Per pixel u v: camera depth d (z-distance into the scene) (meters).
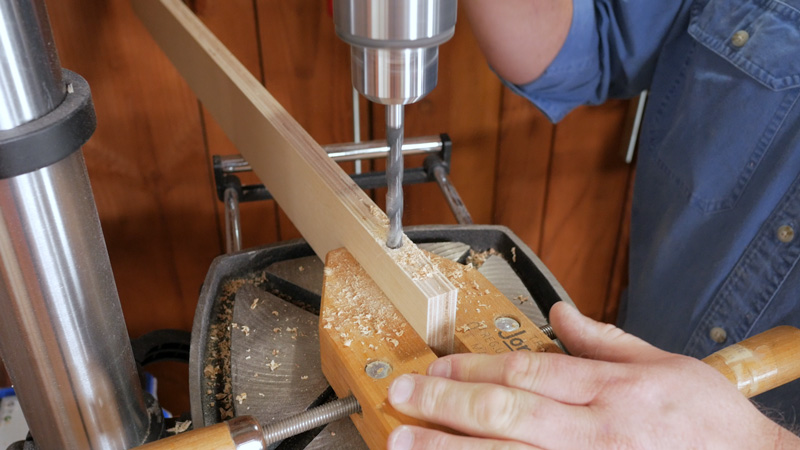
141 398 0.58
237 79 0.75
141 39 1.01
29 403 0.50
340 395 0.56
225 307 0.72
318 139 1.16
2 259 0.41
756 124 0.85
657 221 1.04
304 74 1.09
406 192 1.27
